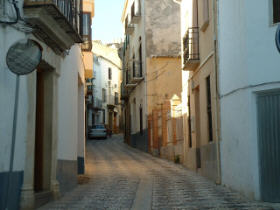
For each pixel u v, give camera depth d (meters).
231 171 13.62
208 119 16.39
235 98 13.12
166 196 12.83
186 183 15.25
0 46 10.03
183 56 20.05
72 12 13.48
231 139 13.54
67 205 11.75
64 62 14.03
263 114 11.99
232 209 10.88
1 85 10.02
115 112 74.69
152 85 30.59
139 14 32.28
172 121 23.55
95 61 64.75
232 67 13.35
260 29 12.07
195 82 18.31
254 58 12.14
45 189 12.50
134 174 18.22
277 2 11.85
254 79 12.12
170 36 31.02
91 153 31.36
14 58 9.49
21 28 10.80
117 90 75.44
